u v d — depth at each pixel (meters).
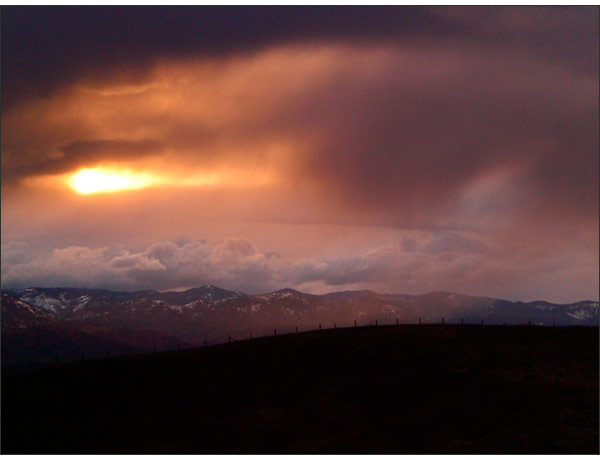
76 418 82.50
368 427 74.94
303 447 70.25
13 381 97.62
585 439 69.25
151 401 86.69
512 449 67.69
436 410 78.50
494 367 90.56
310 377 91.44
